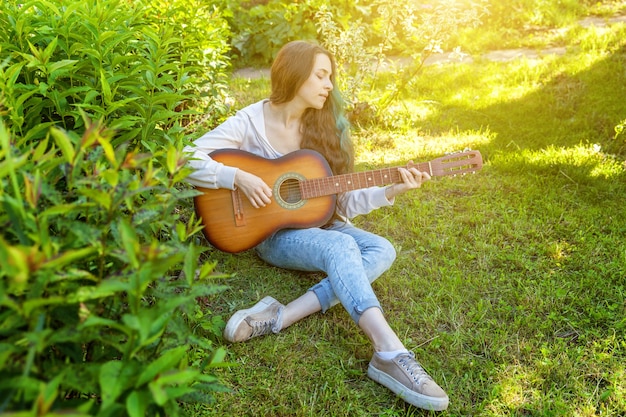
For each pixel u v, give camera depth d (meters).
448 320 2.64
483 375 2.34
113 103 2.04
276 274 2.91
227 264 2.95
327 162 2.73
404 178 2.66
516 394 2.23
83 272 1.21
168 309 1.20
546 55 6.34
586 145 4.25
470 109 5.14
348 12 7.57
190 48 3.63
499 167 4.06
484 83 5.70
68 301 1.12
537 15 7.62
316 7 7.28
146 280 1.20
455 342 2.49
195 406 2.08
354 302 2.32
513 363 2.40
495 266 3.06
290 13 7.34
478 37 7.25
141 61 2.47
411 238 3.32
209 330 2.46
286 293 2.78
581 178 3.80
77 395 1.54
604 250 3.11
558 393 2.23
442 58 6.90
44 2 2.18
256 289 2.80
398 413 2.15
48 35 2.24
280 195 2.68
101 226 1.38
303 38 7.31
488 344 2.51
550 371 2.33
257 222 2.65
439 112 5.15
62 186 1.69
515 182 3.86
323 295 2.54
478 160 2.74
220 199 2.62
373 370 2.25
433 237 3.30
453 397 2.21
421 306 2.74
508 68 5.94
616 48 5.79
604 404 2.19
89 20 2.22
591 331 2.56
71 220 1.36
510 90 5.38
